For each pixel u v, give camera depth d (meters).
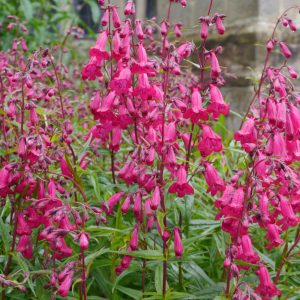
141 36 0.60
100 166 0.86
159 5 2.23
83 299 0.59
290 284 0.68
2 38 1.84
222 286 0.61
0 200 0.69
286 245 0.60
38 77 0.93
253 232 0.74
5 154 0.65
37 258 0.64
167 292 0.58
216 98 0.59
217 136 0.59
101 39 0.62
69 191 0.62
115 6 0.63
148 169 0.64
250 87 1.84
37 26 1.79
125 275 0.64
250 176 0.54
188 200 0.64
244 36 1.87
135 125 0.63
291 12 1.91
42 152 0.58
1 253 0.66
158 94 0.59
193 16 2.09
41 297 0.60
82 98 1.10
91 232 0.67
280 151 0.54
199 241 0.72
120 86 0.59
